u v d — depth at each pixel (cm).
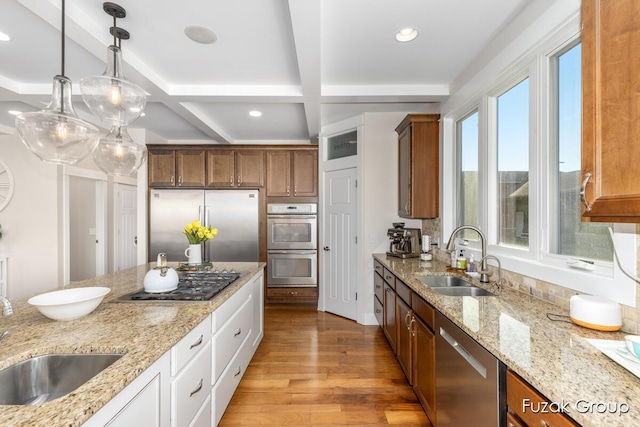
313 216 428
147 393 103
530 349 101
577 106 146
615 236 117
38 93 270
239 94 272
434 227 319
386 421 185
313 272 428
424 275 229
